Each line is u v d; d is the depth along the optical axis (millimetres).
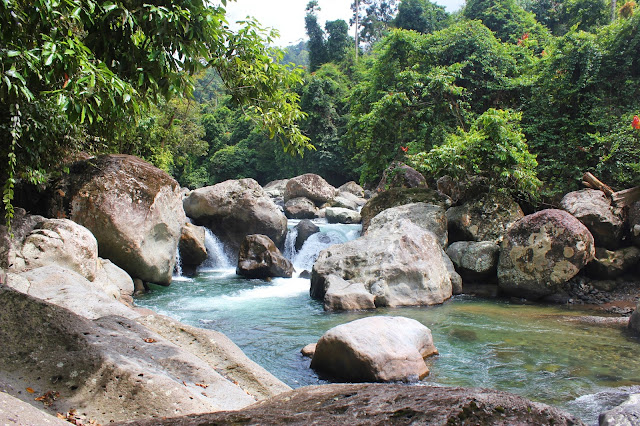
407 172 16453
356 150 33375
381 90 18406
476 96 16266
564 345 6750
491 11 26047
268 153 42719
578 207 10719
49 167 8055
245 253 12898
